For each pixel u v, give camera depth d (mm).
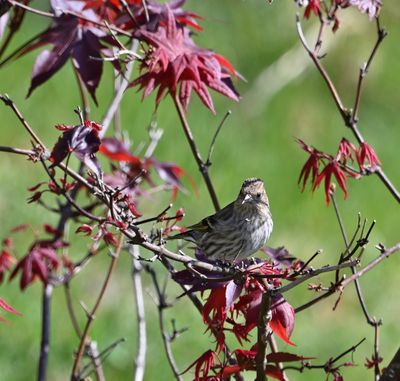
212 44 17375
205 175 8188
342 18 17438
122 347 12422
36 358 12227
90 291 13234
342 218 15273
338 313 14047
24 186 14445
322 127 16609
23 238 13625
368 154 7473
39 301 12766
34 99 15953
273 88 16906
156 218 6012
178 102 8406
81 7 7945
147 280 13625
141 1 7789
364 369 13125
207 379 6512
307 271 6289
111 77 16047
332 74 17328
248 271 6191
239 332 6438
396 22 17891
